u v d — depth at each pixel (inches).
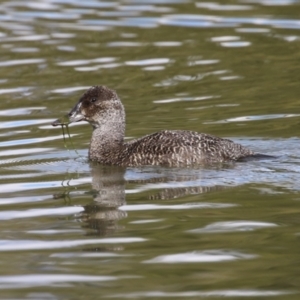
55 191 586.2
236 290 419.2
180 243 480.4
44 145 709.9
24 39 1021.8
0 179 619.2
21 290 423.2
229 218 517.3
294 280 428.8
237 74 904.9
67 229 509.0
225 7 1123.9
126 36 1025.5
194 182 587.8
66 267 450.6
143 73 915.4
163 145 633.0
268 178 587.8
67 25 1068.5
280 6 1118.4
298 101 807.7
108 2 1160.2
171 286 424.8
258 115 767.1
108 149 663.8
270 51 971.3
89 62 948.6
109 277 437.1
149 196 565.0
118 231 502.6
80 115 674.2
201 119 763.4
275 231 494.3
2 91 864.9
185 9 1118.4
